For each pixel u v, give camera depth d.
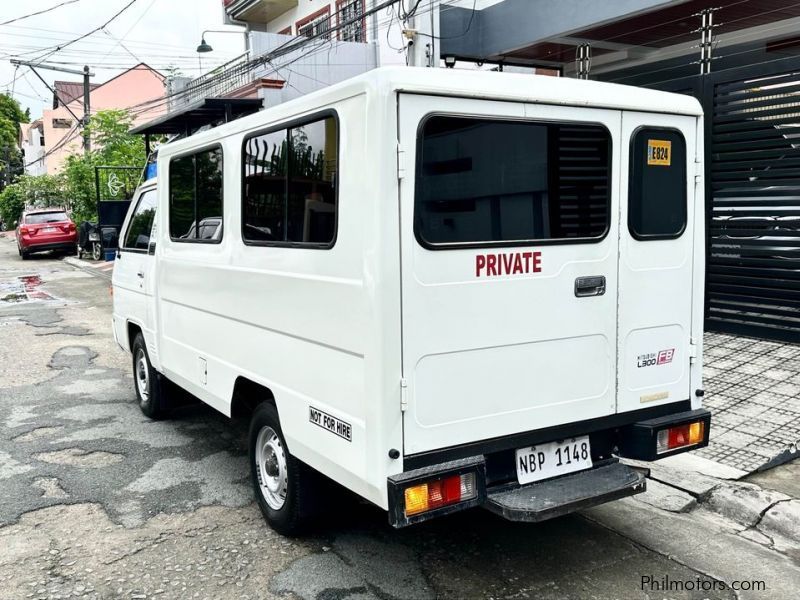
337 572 3.63
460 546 3.90
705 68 7.61
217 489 4.75
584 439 3.66
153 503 4.53
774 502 4.20
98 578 3.61
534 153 3.34
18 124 61.44
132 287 6.40
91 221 21.53
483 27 10.32
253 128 4.00
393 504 2.96
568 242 3.45
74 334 10.48
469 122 3.12
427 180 3.02
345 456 3.26
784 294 6.98
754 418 5.45
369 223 2.99
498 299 3.24
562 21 9.09
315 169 3.42
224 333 4.50
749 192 7.14
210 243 4.62
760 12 8.05
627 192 3.64
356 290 3.10
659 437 3.77
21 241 22.78
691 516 4.26
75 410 6.64
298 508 3.83
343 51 14.38
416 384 3.05
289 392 3.72
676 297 3.88
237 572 3.65
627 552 3.83
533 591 3.43
